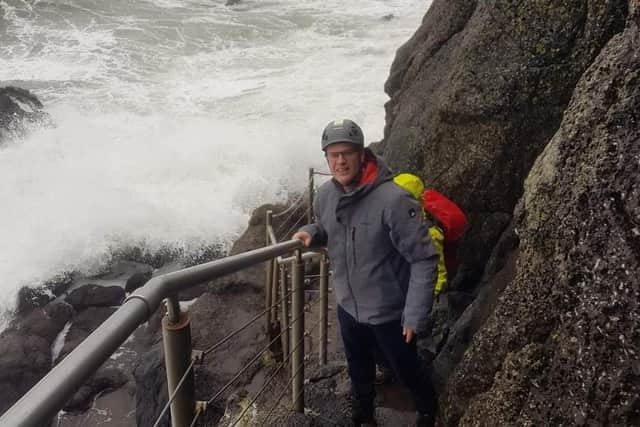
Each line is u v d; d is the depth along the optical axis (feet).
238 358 18.95
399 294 10.14
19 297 29.01
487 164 16.30
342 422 12.69
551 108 15.12
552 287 8.69
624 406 6.95
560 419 7.88
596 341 7.46
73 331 26.32
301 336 12.03
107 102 50.57
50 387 3.96
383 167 9.75
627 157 7.41
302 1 79.30
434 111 17.93
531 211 9.60
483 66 16.06
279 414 13.02
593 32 14.02
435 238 10.91
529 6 14.98
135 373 19.62
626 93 7.74
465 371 10.52
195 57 60.39
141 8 75.46
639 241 7.03
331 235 10.20
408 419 12.75
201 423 16.03
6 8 72.23
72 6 74.54
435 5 26.58
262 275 23.88
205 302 22.99
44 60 59.62
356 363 11.48
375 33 65.57
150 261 32.37
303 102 48.67
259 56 60.08
